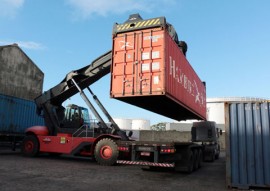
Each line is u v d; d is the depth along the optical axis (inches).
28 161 482.0
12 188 256.7
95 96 528.7
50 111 571.5
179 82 393.1
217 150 783.7
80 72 532.7
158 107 438.6
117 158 458.6
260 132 309.9
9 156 558.9
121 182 314.7
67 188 268.4
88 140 503.2
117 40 367.6
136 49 352.2
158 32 342.3
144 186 297.3
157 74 333.4
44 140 547.8
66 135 531.5
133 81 346.0
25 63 1112.2
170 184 319.3
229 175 308.2
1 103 636.1
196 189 293.7
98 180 320.2
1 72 1002.1
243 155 310.2
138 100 376.2
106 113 517.0
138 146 402.3
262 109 314.8
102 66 503.2
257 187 309.4
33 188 261.1
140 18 366.0
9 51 1039.6
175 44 381.4
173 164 377.7
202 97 612.7
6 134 642.8
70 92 565.3
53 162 490.3
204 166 569.9
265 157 303.3
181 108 438.3
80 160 555.2
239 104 322.0
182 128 1731.1
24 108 706.8
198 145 503.5
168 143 383.6
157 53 337.7
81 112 560.7
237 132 316.5
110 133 499.8
